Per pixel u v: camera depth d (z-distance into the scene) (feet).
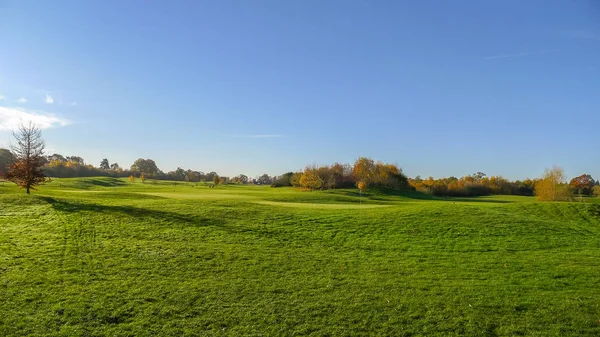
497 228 97.45
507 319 44.06
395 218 106.63
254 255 70.08
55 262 61.87
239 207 116.16
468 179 505.25
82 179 345.92
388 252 76.59
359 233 91.66
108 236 79.15
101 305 46.70
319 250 76.54
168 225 90.89
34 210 99.09
